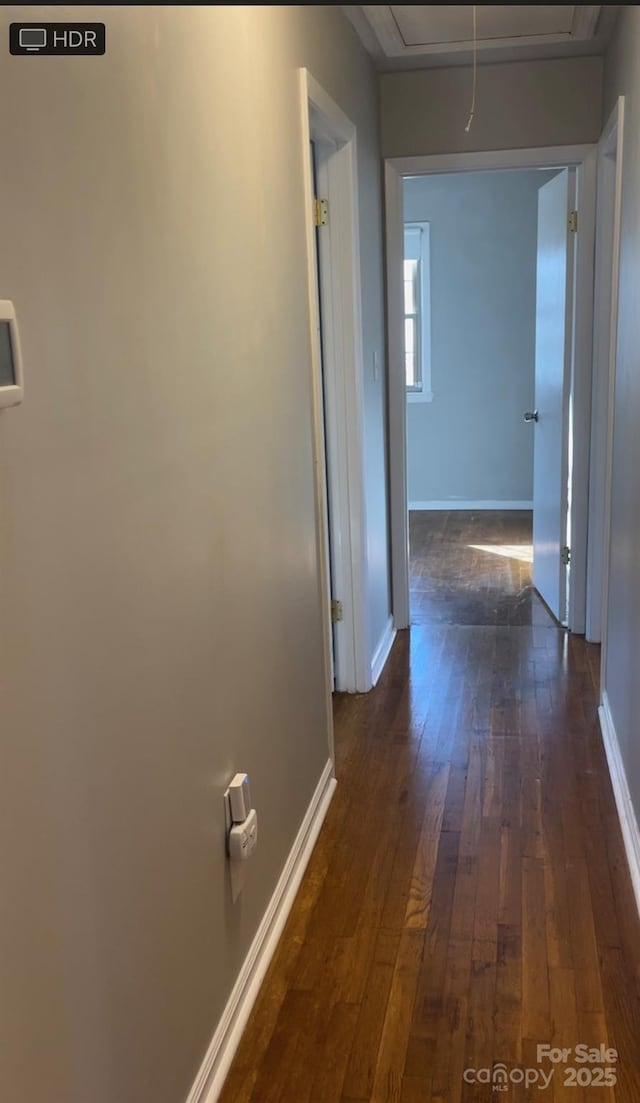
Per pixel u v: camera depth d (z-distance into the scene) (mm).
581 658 4055
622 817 2645
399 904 2336
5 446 989
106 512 1243
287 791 2367
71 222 1141
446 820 2734
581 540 4281
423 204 6945
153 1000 1440
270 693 2176
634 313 2600
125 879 1325
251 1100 1742
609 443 3262
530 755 3133
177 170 1517
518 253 6895
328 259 3340
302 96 2475
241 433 1907
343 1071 1803
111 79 1257
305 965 2121
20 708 1026
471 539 6422
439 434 7340
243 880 1950
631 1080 1748
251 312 1985
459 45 3598
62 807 1129
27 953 1047
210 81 1697
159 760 1455
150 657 1409
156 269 1424
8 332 985
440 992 2010
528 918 2252
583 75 3850
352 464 3520
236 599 1882
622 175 2984
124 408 1300
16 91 1014
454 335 7129
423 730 3375
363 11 3121
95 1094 1229
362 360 3518
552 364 4492
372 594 3898
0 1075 989
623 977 2031
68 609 1138
